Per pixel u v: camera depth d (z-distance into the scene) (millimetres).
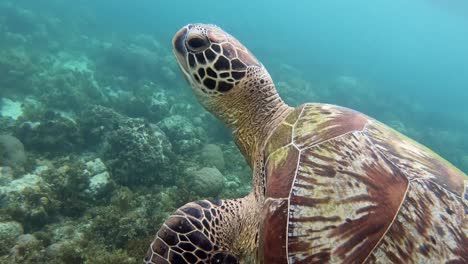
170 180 1011
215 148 1295
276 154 314
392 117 3424
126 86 2092
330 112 345
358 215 228
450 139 3297
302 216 238
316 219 234
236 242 340
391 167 257
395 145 290
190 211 336
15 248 631
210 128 1617
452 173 273
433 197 238
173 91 2252
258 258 262
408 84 6789
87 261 609
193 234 327
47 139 1041
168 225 332
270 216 253
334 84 4055
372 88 4656
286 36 8211
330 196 241
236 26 7480
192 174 1032
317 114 344
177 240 329
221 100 461
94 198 833
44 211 749
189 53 450
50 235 705
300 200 247
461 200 241
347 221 227
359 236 220
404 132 2920
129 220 736
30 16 2951
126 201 818
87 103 1538
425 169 264
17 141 983
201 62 445
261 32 7570
